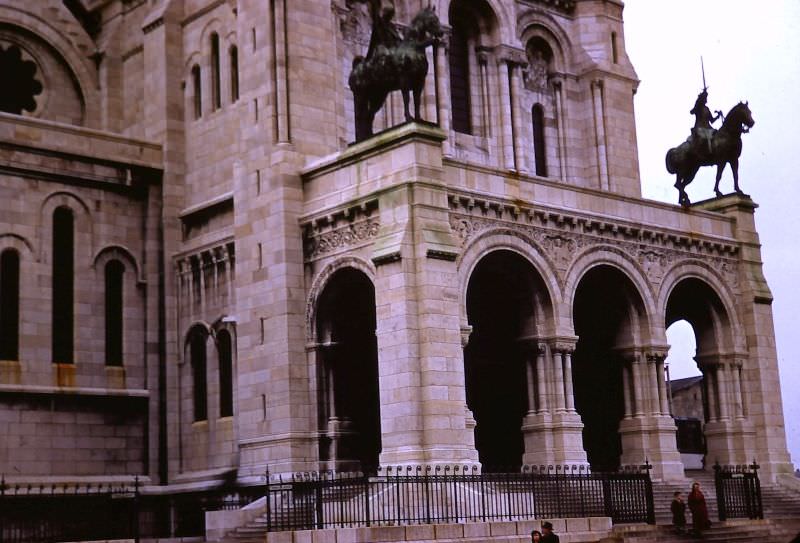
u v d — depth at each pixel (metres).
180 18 55.62
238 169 50.03
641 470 44.69
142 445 51.69
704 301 56.19
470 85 58.91
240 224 49.53
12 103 56.03
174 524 50.03
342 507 37.00
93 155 51.81
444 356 42.31
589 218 49.81
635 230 51.84
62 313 50.56
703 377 56.72
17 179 49.72
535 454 46.97
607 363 55.62
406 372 41.84
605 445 55.50
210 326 51.19
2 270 48.97
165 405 52.19
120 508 48.28
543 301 47.84
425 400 41.72
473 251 45.22
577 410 56.34
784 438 56.50
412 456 41.22
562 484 43.62
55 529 46.06
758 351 56.28
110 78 58.09
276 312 47.19
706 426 56.06
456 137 57.03
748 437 55.41
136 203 53.44
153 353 52.50
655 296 52.31
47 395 49.00
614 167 62.50
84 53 58.28
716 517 47.81
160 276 53.16
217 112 52.97
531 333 47.75
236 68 52.62
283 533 34.47
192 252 52.47
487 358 53.38
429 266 42.50
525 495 41.31
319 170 47.38
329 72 50.69
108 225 52.31
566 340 47.78
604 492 40.38
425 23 44.91
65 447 49.25
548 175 61.50
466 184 45.53
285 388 46.28
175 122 54.47
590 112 62.88
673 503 42.19
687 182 56.59
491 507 40.50
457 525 35.81
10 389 47.81
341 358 47.22
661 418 51.16
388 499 37.34
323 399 46.66
